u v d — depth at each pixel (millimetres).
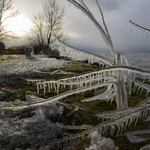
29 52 13789
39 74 7262
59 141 1819
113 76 2035
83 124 2488
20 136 1876
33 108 2932
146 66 15398
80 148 1530
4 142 1737
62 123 2576
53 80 1451
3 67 7867
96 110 3168
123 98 2010
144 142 1535
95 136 1632
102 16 1806
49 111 2748
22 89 4566
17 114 2695
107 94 2510
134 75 2078
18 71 7027
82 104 3600
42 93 4367
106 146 1447
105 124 1565
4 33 14422
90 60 1639
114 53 1819
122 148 1479
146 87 2105
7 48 22484
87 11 1671
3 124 2131
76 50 1564
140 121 2098
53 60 13211
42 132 2068
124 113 1802
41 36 22750
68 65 10906
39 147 1756
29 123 2281
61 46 1636
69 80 1435
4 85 4746
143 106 1812
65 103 3531
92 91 4797
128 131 1829
